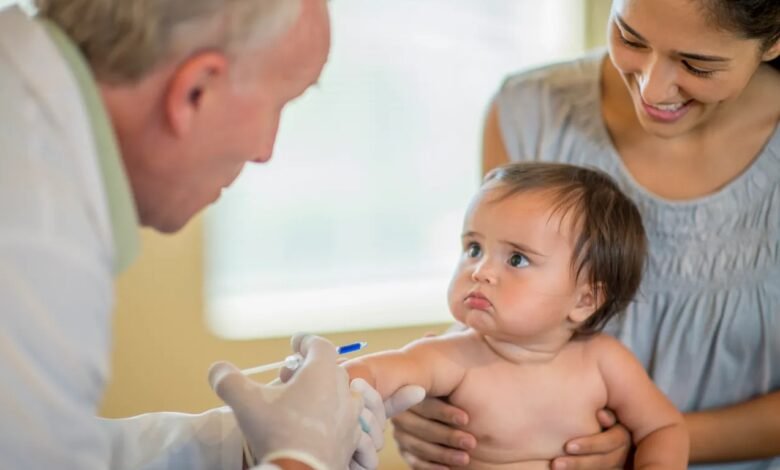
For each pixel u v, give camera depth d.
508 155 1.70
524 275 1.30
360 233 2.49
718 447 1.54
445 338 1.40
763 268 1.53
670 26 1.24
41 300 0.80
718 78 1.28
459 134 2.51
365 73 2.43
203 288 2.23
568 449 1.35
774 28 1.24
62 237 0.81
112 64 0.85
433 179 2.52
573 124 1.64
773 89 1.54
